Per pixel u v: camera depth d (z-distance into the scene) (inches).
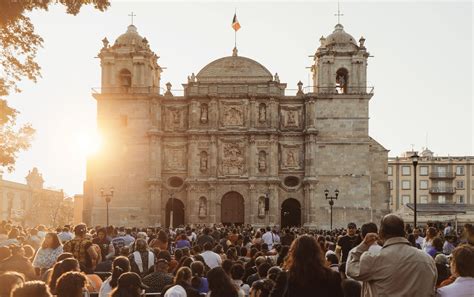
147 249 955.3
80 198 5826.8
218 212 3786.9
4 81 1363.2
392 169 6250.0
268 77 3912.4
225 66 3929.6
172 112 3868.1
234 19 4005.9
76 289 468.8
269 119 3814.0
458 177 6210.6
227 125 3821.4
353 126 3818.9
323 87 3858.3
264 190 3769.7
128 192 3791.8
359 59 3858.3
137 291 581.0
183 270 683.4
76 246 935.0
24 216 6574.8
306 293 448.8
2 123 1476.4
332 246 1187.3
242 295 684.7
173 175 3831.2
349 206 3762.3
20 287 393.4
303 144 3838.6
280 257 953.5
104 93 3836.1
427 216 3334.2
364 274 477.1
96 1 1049.5
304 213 3782.0
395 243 477.7
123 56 3900.1
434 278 470.6
